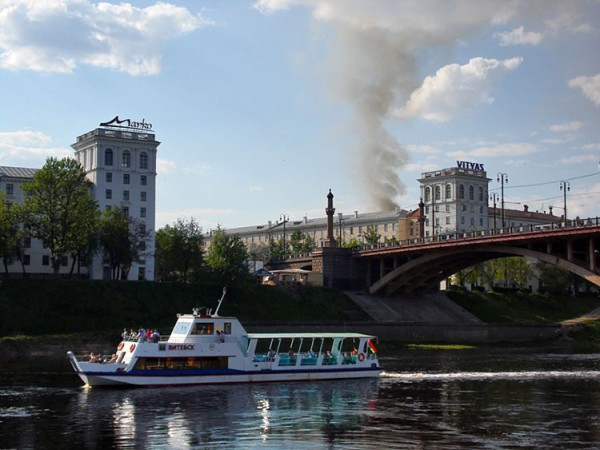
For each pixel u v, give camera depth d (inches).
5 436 1371.8
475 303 5196.9
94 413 1599.4
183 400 1777.8
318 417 1571.1
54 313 3649.1
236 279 4318.4
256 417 1567.4
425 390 1989.4
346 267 5103.3
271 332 3831.2
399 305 4906.5
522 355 3380.9
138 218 5098.4
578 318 5319.9
